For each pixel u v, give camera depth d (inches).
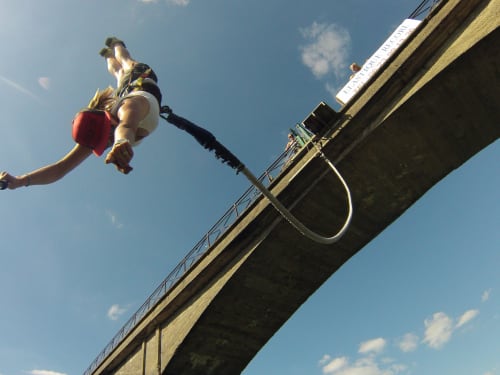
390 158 530.6
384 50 526.0
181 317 636.1
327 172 529.3
